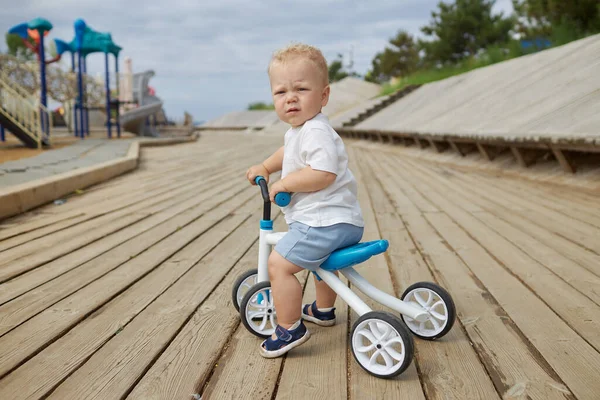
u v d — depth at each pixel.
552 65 10.55
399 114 18.22
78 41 16.83
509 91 10.78
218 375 1.91
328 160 1.97
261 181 2.24
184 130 31.75
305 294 2.78
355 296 2.02
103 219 4.78
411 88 23.89
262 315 2.25
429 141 12.35
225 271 3.22
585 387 1.83
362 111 24.59
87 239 3.98
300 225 2.03
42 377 1.88
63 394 1.77
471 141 9.18
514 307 2.61
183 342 2.19
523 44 18.41
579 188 6.34
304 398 1.75
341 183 2.05
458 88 15.45
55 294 2.76
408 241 4.02
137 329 2.32
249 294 2.20
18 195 4.95
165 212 5.20
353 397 1.77
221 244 3.92
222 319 2.44
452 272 3.21
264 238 2.24
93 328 2.33
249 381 1.86
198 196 6.29
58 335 2.24
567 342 2.19
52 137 16.48
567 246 3.80
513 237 4.09
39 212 5.08
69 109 21.12
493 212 5.17
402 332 1.81
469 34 26.94
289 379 1.88
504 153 9.07
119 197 6.10
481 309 2.59
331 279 2.07
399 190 6.82
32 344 2.14
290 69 2.03
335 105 33.75
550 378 1.90
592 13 14.28
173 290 2.86
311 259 2.01
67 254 3.56
